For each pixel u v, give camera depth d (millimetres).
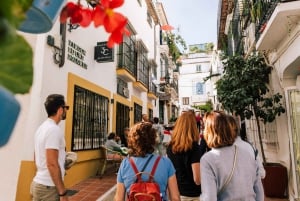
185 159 2689
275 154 6379
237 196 1913
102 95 8195
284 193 5547
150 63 16172
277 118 6047
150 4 15914
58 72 5629
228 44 12859
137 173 2084
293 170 5246
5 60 306
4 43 284
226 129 2080
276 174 5574
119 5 669
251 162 2061
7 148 1112
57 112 2619
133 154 2219
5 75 315
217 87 7316
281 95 5523
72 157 4500
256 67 6082
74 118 6262
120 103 10195
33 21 553
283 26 4562
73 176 6262
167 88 20391
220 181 1967
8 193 1100
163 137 9273
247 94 6086
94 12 672
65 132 5863
